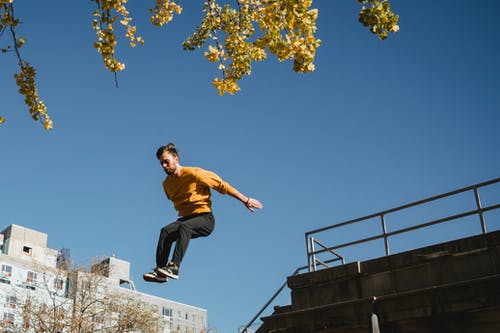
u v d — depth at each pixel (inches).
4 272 1795.0
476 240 419.5
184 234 212.1
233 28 279.6
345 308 460.8
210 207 224.2
